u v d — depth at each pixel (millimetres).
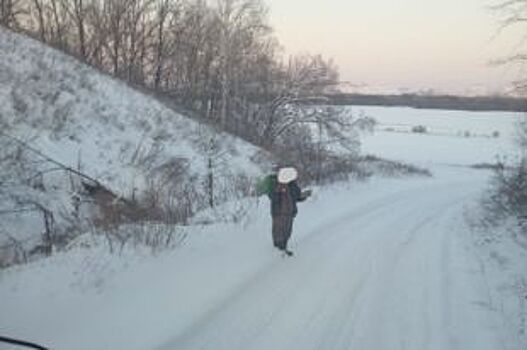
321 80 41812
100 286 8055
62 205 13609
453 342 7375
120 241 9805
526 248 12500
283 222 10859
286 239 10898
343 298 8758
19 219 12500
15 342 5516
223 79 43594
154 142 20391
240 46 44875
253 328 7414
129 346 6504
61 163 15062
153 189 13977
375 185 27469
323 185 23062
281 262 10414
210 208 14438
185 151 21609
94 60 41781
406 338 7426
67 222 13133
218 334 7156
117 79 26609
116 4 43031
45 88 18625
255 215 13773
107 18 43281
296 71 42125
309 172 25547
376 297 8914
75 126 17688
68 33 42719
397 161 51094
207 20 46062
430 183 33094
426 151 66438
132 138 19672
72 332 6680
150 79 45594
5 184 13156
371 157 47656
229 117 43219
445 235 14688
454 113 124125
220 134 26469
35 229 12422
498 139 80188
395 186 28469
